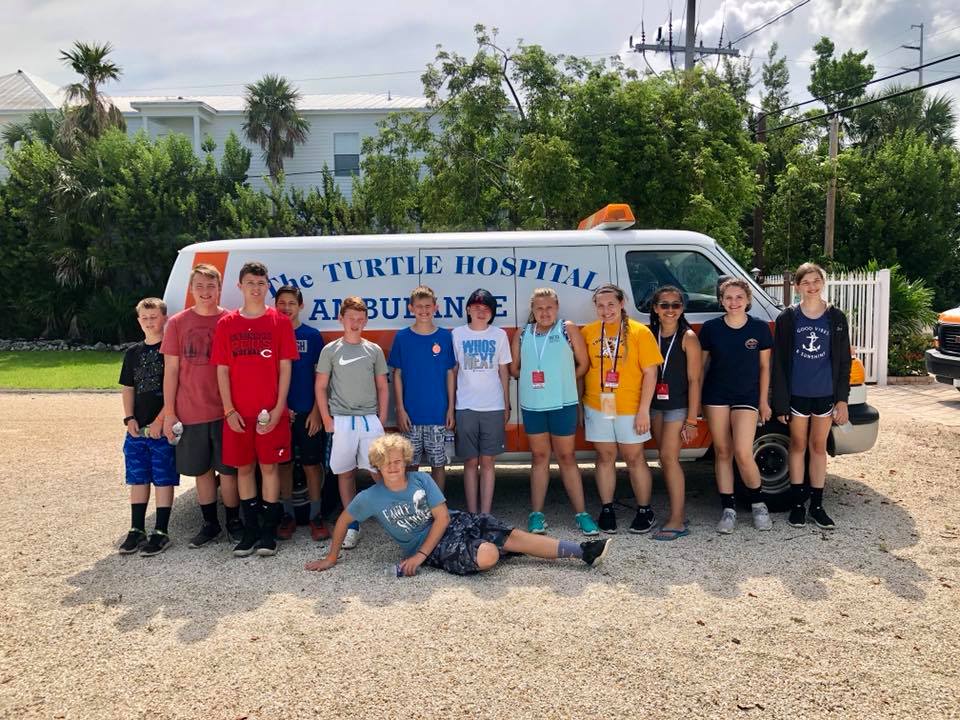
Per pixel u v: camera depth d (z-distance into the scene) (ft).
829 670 11.05
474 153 55.77
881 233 74.95
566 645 11.88
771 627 12.42
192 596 14.07
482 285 18.48
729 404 16.92
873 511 18.72
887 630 12.27
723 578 14.51
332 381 16.81
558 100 53.78
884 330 42.19
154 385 16.56
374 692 10.61
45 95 100.83
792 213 73.26
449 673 11.08
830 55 106.11
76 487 22.49
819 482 17.49
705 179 48.32
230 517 17.54
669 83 53.36
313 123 87.86
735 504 19.01
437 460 17.39
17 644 12.25
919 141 78.59
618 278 18.57
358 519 15.16
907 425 30.09
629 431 16.81
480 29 55.01
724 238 52.19
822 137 86.17
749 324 16.75
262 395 15.80
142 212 72.28
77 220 72.33
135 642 12.23
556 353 16.93
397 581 14.66
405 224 64.64
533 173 47.32
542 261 18.54
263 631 12.55
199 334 16.17
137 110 89.51
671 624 12.57
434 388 17.26
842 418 16.94
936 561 15.28
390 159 60.18
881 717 9.88
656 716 9.93
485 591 14.07
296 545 16.98
